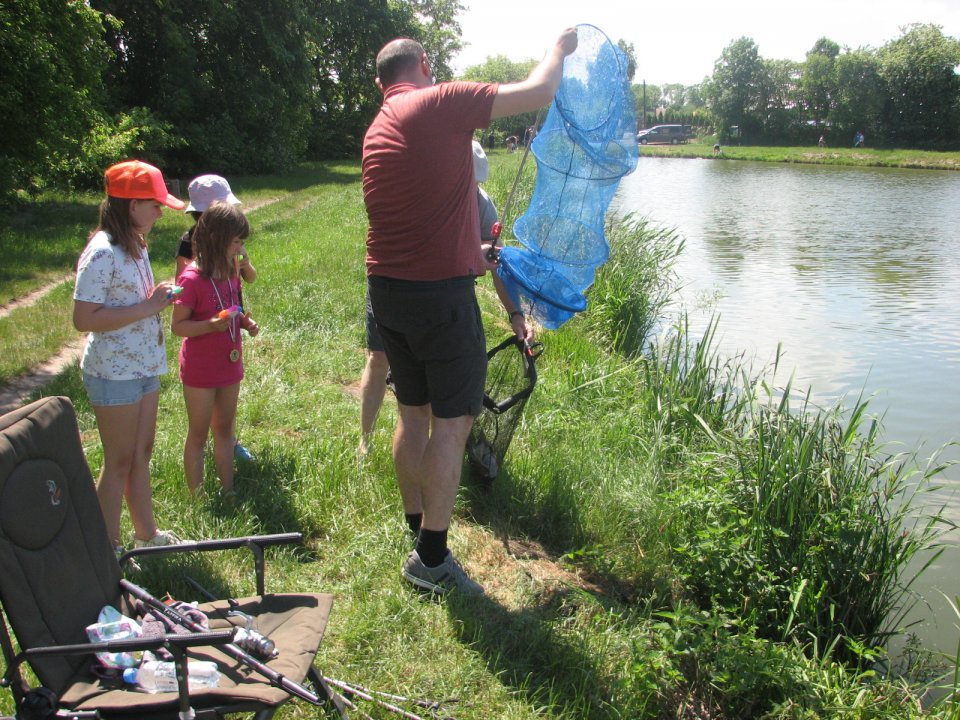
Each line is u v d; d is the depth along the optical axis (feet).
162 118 90.74
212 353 13.64
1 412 19.83
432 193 10.71
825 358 34.32
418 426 12.87
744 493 15.72
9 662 7.31
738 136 314.96
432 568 12.04
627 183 139.64
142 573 11.44
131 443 11.95
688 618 12.33
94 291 11.13
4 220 50.01
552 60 11.03
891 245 67.87
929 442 25.31
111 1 84.12
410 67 11.96
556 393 22.21
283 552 12.86
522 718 9.88
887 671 13.87
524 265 14.57
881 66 277.85
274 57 102.58
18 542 7.72
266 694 7.43
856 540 14.85
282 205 69.05
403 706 9.70
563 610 12.61
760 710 11.94
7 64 47.11
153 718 7.40
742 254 62.28
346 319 28.25
